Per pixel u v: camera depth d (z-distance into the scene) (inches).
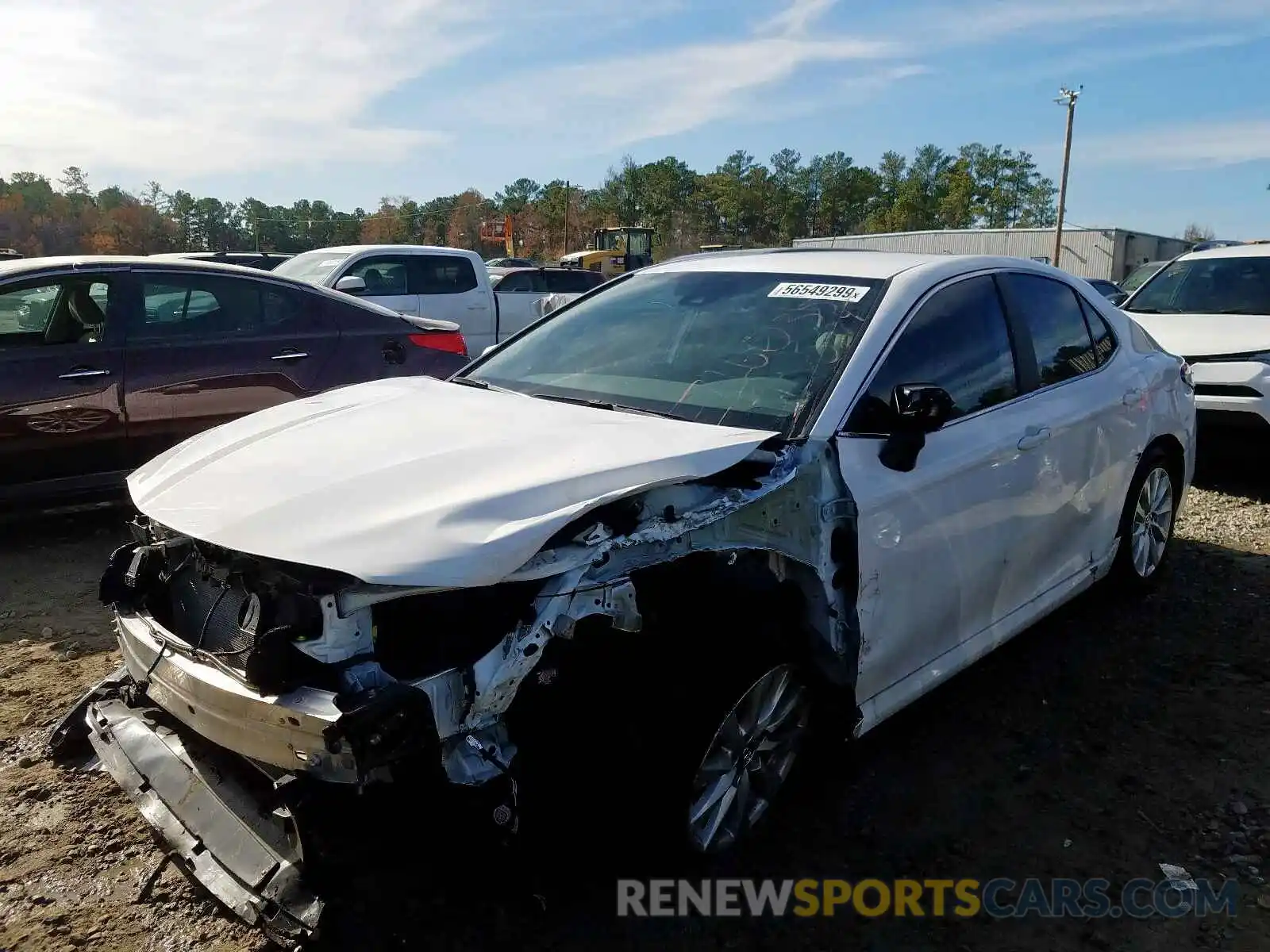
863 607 116.4
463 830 86.1
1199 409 273.4
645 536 94.7
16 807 123.9
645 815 99.7
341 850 83.9
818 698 117.4
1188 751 140.3
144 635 102.9
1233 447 275.0
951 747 141.4
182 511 99.3
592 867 105.5
